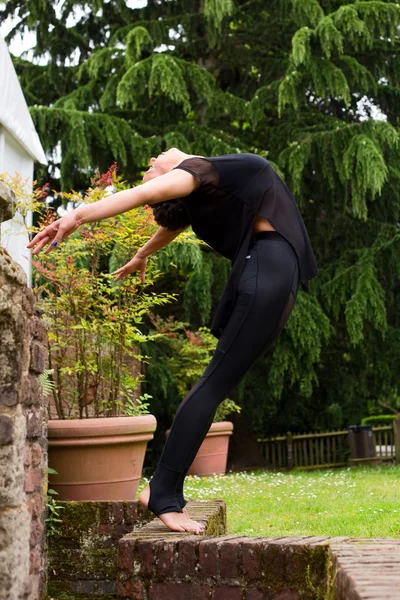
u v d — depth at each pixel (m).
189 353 9.75
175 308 10.93
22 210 4.35
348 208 11.52
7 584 1.70
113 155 10.16
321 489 6.34
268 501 5.34
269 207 2.49
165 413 11.28
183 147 9.78
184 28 10.95
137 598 2.24
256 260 2.43
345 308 10.22
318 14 10.17
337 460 12.53
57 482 3.53
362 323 9.70
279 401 12.54
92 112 10.54
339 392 11.94
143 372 9.59
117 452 3.60
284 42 11.44
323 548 2.09
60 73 11.70
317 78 9.70
